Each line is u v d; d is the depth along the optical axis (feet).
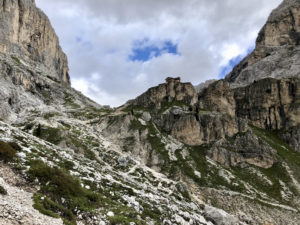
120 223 86.38
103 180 132.98
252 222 235.40
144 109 446.60
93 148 258.16
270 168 376.68
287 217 254.47
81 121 392.88
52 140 222.28
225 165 358.02
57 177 92.22
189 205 199.72
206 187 280.92
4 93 334.03
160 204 141.59
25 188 79.00
